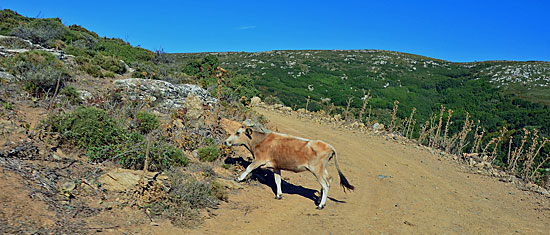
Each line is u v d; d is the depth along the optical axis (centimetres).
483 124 4603
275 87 6756
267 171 1085
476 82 8262
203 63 2814
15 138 715
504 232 793
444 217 868
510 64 10669
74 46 2422
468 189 1212
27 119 888
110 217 546
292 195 939
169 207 643
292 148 839
